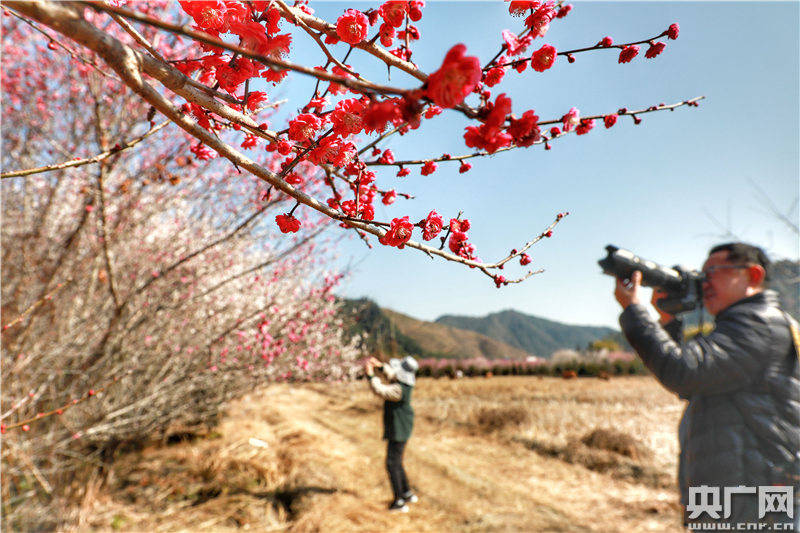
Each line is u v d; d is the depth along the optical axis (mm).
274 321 4914
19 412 2855
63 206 3615
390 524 3916
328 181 1034
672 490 4629
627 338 1639
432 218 1011
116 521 3504
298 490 4383
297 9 869
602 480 4988
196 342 4227
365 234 1189
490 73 917
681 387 1449
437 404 9164
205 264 4035
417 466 5352
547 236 1106
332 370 7484
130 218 3408
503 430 6832
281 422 6934
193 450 5078
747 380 1386
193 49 2764
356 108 902
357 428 7383
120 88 2943
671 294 1743
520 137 744
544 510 4242
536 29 913
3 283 3160
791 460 1304
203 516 3842
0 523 2898
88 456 3908
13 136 3436
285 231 1009
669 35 982
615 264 1702
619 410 8211
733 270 1558
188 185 3645
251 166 797
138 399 3818
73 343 3328
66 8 549
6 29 3365
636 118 1146
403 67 845
